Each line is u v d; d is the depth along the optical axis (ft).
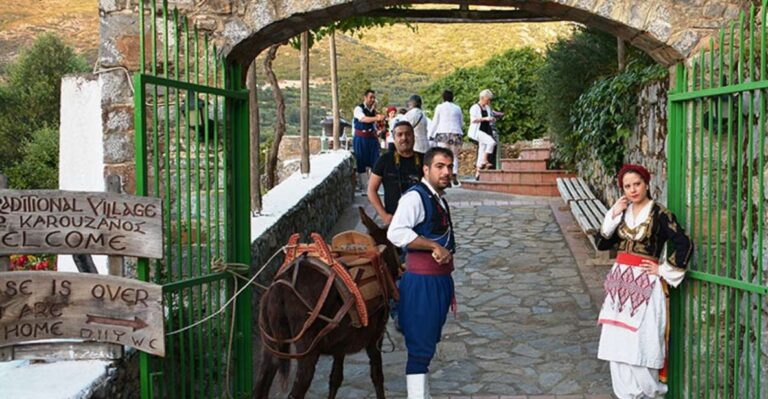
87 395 11.29
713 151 15.48
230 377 16.25
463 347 20.25
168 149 14.43
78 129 16.83
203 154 16.39
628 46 31.27
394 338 21.44
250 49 16.94
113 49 16.46
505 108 53.16
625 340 14.62
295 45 33.30
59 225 12.25
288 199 27.84
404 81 114.62
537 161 43.04
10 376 11.79
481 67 59.41
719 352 15.20
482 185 43.96
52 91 103.09
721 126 14.39
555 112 39.29
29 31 162.81
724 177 15.51
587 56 37.45
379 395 16.03
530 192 42.24
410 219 14.70
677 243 14.48
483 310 23.45
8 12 169.27
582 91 37.81
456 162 44.14
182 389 14.44
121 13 16.37
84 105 16.74
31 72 104.58
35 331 12.23
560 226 33.53
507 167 44.04
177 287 13.88
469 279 26.84
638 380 14.74
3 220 12.00
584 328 21.54
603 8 15.62
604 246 15.52
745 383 13.78
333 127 48.67
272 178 34.14
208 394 16.19
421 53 127.44
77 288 12.38
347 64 122.21
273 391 17.57
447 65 122.42
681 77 15.78
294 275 13.83
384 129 47.67
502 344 20.43
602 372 18.30
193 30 16.01
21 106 102.12
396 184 19.52
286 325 13.84
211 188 16.48
